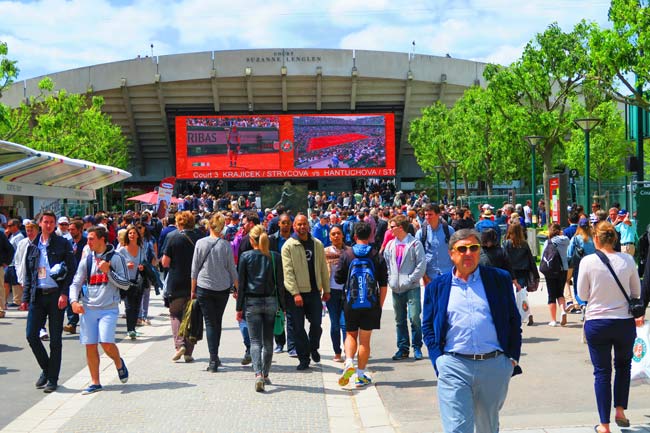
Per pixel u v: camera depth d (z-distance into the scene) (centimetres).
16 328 1326
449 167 5194
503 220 2283
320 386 832
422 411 709
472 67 5919
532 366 888
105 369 943
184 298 994
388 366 935
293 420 689
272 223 1553
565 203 1986
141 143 6569
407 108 6181
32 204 2441
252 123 5781
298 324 927
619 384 628
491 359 477
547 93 3017
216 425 672
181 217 1006
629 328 621
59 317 841
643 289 631
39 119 4091
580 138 4525
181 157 5769
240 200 4484
